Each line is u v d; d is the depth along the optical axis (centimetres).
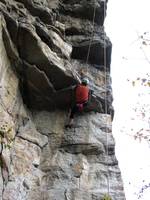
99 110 1432
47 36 1355
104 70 1551
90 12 1616
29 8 1396
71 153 1306
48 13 1428
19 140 1226
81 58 1549
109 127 1392
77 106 1327
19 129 1252
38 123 1328
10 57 1241
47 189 1199
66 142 1323
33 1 1423
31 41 1243
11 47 1224
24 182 1164
